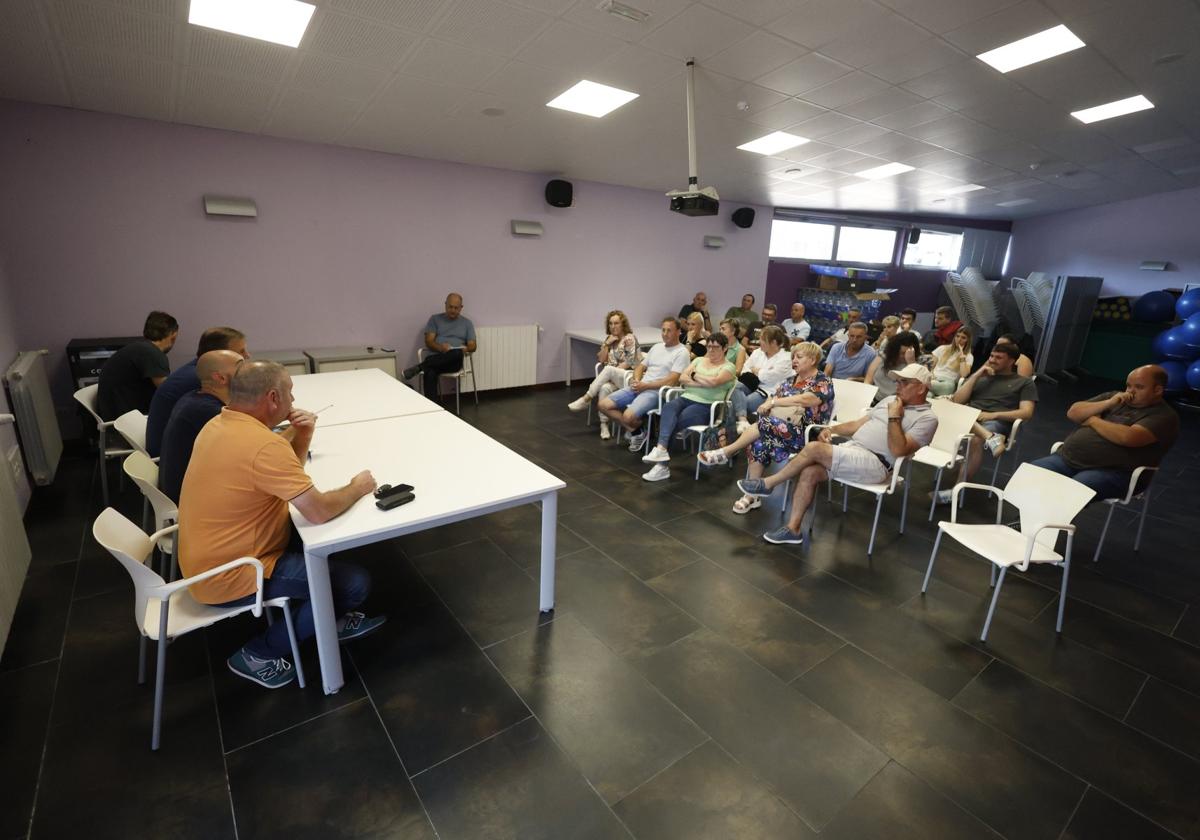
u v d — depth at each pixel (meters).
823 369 5.48
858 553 3.06
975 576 2.86
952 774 1.71
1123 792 1.66
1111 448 3.02
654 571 2.80
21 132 3.80
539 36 2.89
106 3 2.50
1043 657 2.26
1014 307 9.86
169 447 2.14
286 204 4.86
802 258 9.17
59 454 3.89
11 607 2.15
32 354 3.70
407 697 1.93
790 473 3.21
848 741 1.82
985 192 7.67
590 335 6.57
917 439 2.99
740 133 4.70
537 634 2.29
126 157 4.16
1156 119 4.55
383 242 5.41
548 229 6.44
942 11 2.74
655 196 7.26
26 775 1.58
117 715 1.80
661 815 1.54
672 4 2.60
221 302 4.73
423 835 1.46
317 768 1.64
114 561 2.70
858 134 4.78
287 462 1.71
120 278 4.29
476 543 3.00
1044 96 3.94
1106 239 9.49
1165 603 2.68
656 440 4.84
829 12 2.72
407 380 5.64
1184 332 7.43
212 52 3.02
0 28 2.69
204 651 2.12
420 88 3.57
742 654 2.22
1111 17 2.86
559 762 1.70
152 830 1.44
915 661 2.21
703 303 7.35
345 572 2.00
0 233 3.80
